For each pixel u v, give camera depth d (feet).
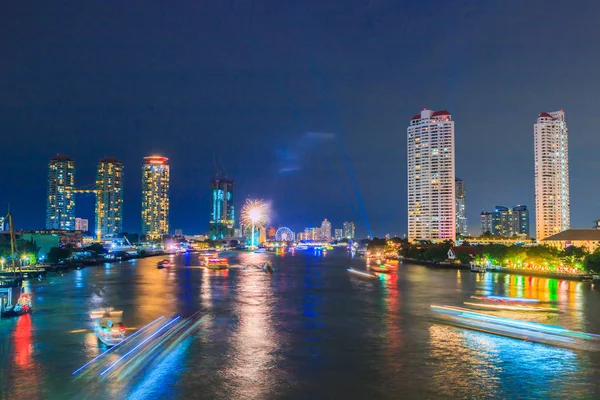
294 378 231.09
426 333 319.06
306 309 412.77
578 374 237.25
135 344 288.10
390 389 218.18
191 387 219.00
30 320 352.90
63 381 224.33
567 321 359.87
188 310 404.57
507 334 315.37
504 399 208.03
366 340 299.79
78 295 497.05
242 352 272.51
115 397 207.10
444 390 217.36
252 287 586.04
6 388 215.51
